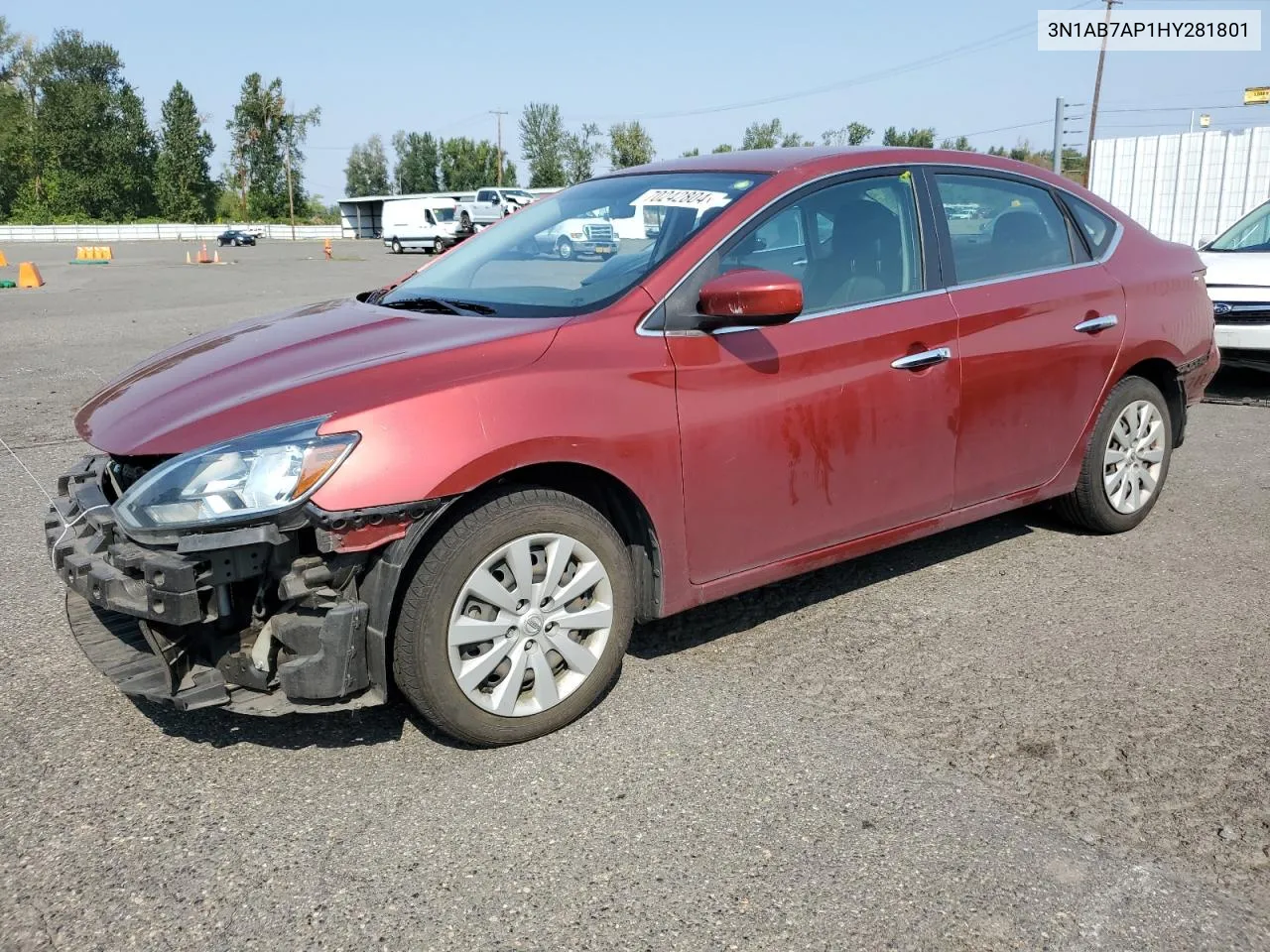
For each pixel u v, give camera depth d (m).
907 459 3.66
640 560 3.19
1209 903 2.25
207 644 2.69
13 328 13.27
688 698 3.21
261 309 15.86
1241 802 2.63
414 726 3.07
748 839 2.49
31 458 6.41
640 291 3.12
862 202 3.65
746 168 3.66
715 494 3.19
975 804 2.62
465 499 2.78
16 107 91.06
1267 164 21.41
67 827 2.57
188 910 2.26
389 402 2.65
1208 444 6.48
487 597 2.79
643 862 2.41
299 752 2.93
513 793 2.70
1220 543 4.59
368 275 26.83
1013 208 4.13
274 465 2.54
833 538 3.56
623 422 2.95
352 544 2.56
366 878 2.36
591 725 3.05
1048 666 3.41
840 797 2.66
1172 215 22.97
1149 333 4.45
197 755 2.91
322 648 2.61
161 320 14.24
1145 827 2.52
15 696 3.26
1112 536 4.70
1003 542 4.65
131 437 2.74
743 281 2.94
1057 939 2.14
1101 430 4.40
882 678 3.34
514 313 3.24
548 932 2.18
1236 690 3.23
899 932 2.17
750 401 3.21
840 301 3.50
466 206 44.56
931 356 3.63
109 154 91.25
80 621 3.03
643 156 77.56
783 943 2.14
